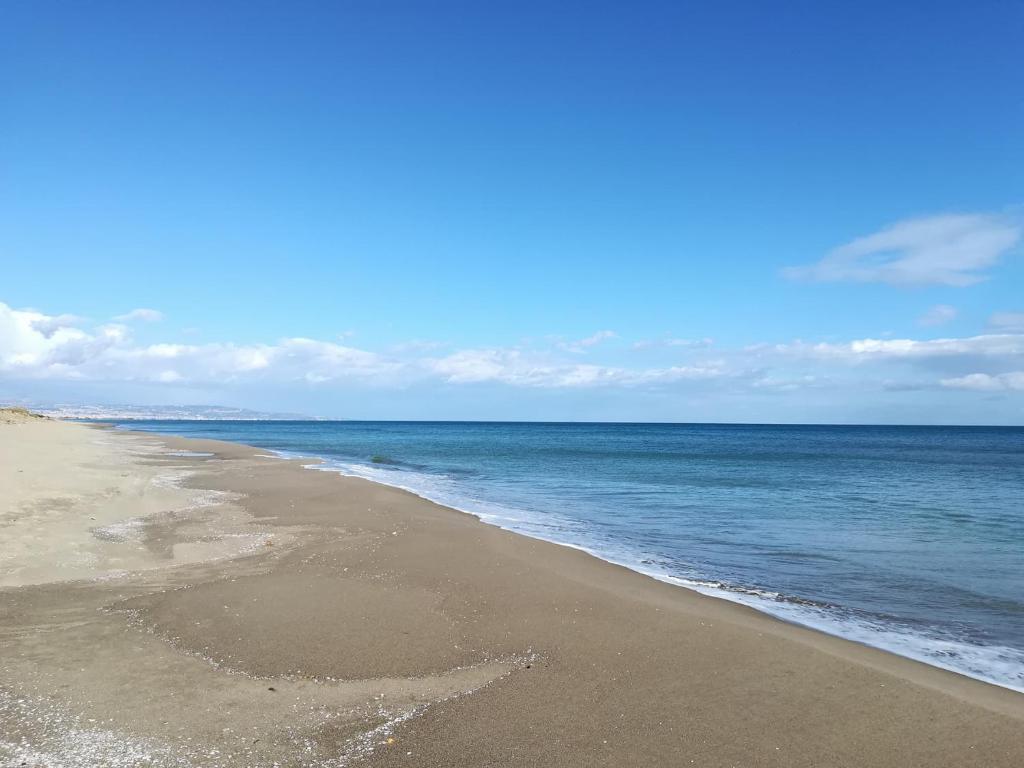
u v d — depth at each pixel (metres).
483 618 8.71
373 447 65.62
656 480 33.03
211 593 9.54
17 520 14.01
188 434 91.12
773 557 14.67
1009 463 50.34
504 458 50.72
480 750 5.26
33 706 5.77
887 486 31.55
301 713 5.87
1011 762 5.28
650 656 7.43
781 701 6.31
